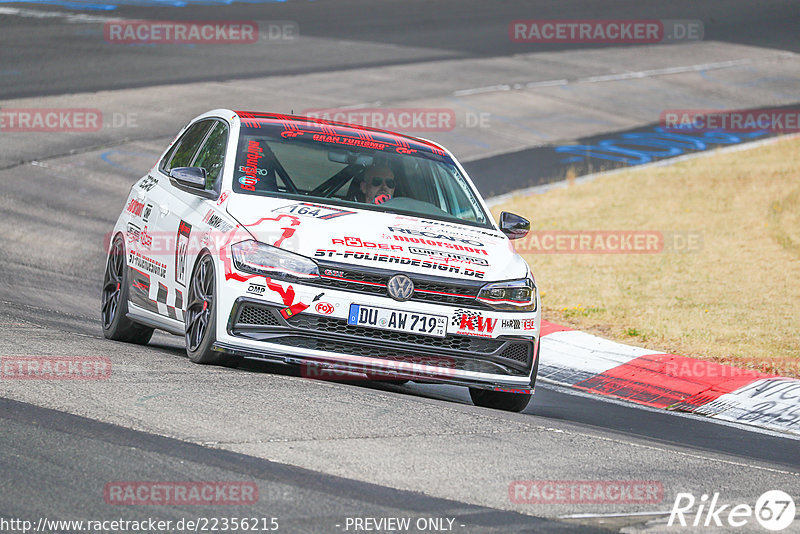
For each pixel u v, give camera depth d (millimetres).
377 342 24391
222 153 28828
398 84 101625
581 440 22328
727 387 33125
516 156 81625
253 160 28156
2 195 59812
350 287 24422
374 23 131875
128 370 24234
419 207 28250
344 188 28047
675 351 38062
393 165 29359
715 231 59688
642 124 95250
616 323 42125
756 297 46312
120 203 61188
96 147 72625
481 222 28875
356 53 113938
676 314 43438
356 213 26734
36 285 42031
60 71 93625
